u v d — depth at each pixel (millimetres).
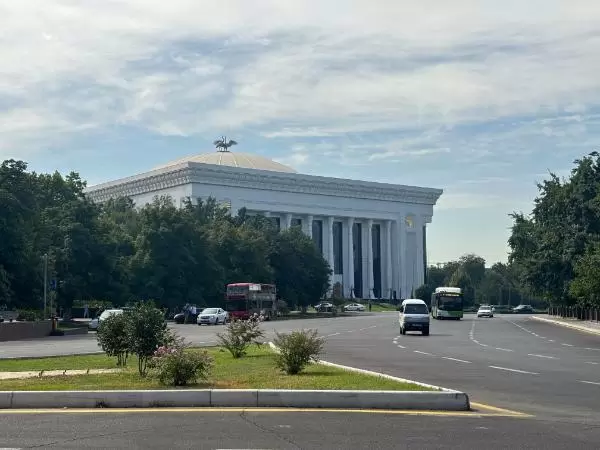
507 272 177625
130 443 10461
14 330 45969
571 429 11914
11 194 59719
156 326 19969
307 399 13953
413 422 12359
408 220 176875
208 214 114562
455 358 27078
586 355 29109
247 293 77250
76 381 17562
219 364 22734
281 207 152250
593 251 66938
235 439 10758
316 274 116312
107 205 122312
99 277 77375
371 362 25000
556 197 79812
